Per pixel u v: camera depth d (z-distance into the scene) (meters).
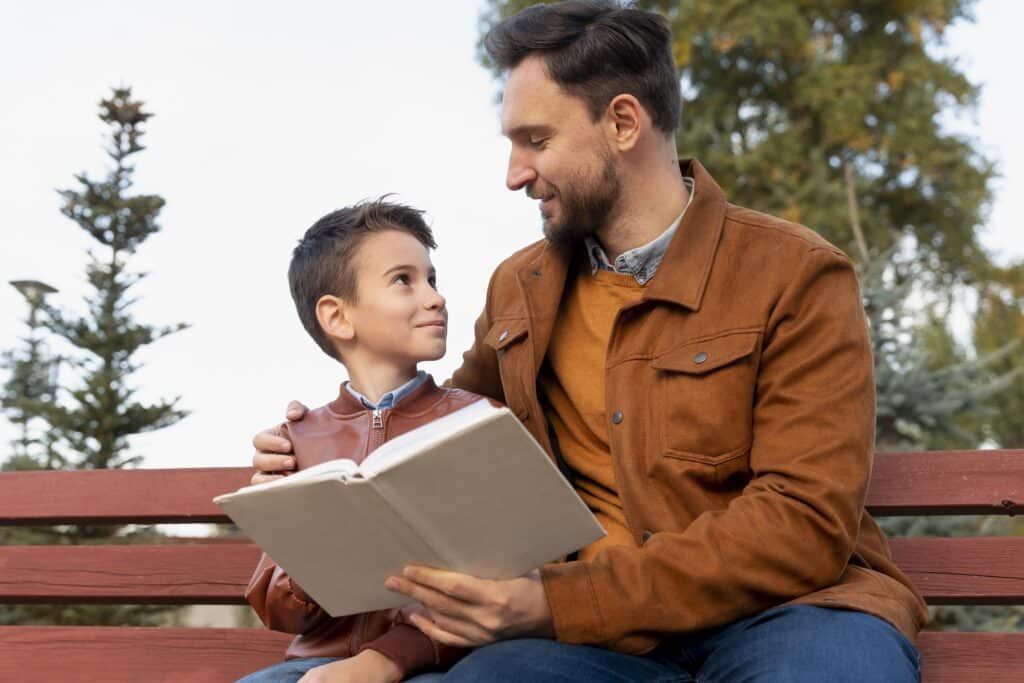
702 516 1.83
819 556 1.77
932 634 2.27
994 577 2.28
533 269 2.25
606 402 2.04
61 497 2.66
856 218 15.03
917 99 16.44
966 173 16.50
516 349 2.22
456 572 1.71
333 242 2.31
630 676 1.76
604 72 2.12
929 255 16.70
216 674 2.53
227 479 2.61
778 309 1.94
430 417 2.22
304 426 2.27
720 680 1.76
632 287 2.16
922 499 2.31
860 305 1.97
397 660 1.90
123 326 11.04
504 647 1.74
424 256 2.32
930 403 5.68
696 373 1.95
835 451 1.83
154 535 9.92
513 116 2.15
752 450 1.92
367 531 1.67
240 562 2.58
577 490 2.14
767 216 2.09
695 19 15.96
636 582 1.76
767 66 16.34
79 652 2.59
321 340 2.37
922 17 16.64
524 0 16.31
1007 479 2.29
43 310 10.98
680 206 2.17
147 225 11.38
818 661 1.66
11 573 2.65
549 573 1.78
